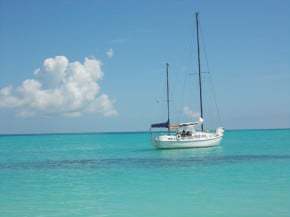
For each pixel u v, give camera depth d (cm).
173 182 2730
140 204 2048
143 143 9806
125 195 2300
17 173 3531
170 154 5044
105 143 10462
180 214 1822
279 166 3528
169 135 5519
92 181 2919
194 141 5466
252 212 1817
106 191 2458
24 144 10931
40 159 5128
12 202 2164
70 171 3619
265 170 3244
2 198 2281
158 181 2798
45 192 2470
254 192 2264
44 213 1902
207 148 5569
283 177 2828
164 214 1831
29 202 2161
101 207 2006
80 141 13225
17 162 4697
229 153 5047
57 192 2464
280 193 2227
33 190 2555
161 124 5469
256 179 2752
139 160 4466
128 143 9944
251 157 4456
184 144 5444
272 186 2458
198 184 2603
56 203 2122
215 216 1772
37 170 3775
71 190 2530
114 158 4897
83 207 2016
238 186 2478
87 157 5284
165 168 3566
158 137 5438
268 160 4088
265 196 2148
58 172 3562
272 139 10319
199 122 5606
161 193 2327
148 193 2341
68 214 1877
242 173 3078
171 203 2047
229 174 3039
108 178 3052
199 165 3731
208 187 2473
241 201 2036
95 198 2236
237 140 9744
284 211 1823
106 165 4059
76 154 6019
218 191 2325
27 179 3105
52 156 5666
